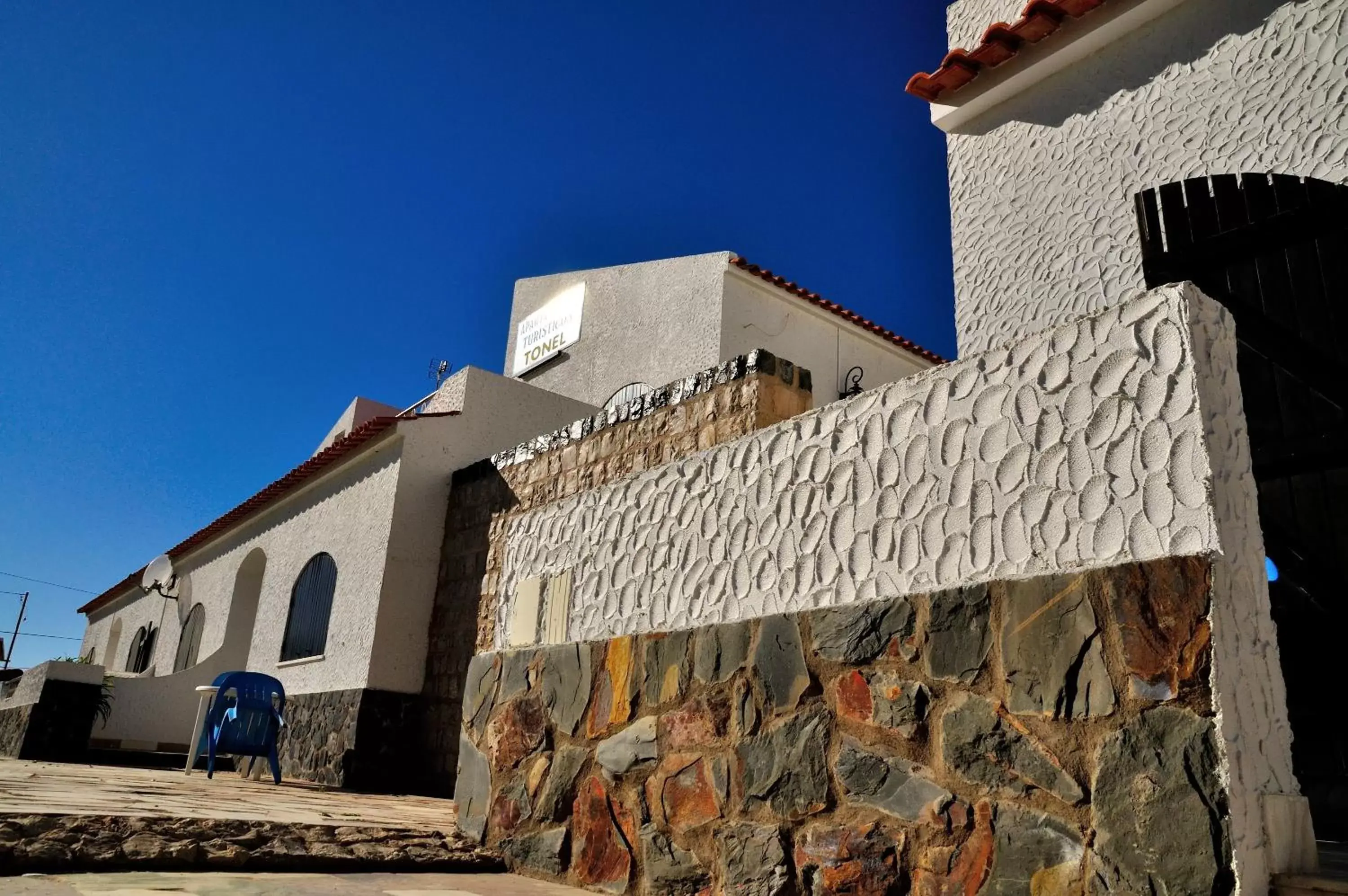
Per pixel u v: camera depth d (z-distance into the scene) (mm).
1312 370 3986
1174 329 2322
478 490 10375
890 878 2557
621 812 3592
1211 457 2184
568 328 14391
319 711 10586
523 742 4258
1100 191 5203
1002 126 5875
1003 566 2574
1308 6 4461
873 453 3111
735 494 3654
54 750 10797
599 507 4422
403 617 10289
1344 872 2139
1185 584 2115
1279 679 2197
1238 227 4445
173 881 3137
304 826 4238
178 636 16656
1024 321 5426
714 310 11844
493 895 3309
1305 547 3865
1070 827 2184
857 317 12820
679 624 3713
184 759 11789
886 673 2744
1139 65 5180
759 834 2996
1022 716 2354
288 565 12875
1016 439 2645
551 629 4461
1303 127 4359
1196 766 1988
